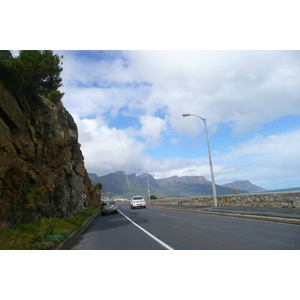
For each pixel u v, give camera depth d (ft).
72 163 89.71
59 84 61.72
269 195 61.93
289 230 32.27
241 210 60.90
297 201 54.54
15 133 44.09
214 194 80.53
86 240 35.53
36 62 39.70
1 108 38.24
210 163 83.30
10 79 38.83
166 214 74.74
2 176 33.68
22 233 32.04
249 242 25.62
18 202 40.29
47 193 53.83
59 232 38.01
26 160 45.42
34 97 53.88
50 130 60.80
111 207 97.81
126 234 37.68
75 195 100.83
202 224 43.88
